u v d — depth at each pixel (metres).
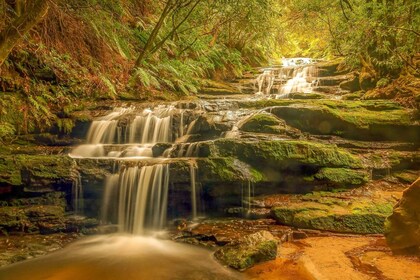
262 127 7.41
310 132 7.47
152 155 7.08
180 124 8.05
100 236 5.82
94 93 9.27
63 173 6.02
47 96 8.26
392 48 9.10
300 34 17.72
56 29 9.13
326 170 6.33
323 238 5.10
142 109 8.64
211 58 13.53
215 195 6.20
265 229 5.41
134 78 10.11
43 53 8.61
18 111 7.62
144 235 5.89
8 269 4.43
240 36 15.47
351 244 4.81
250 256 4.32
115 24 10.79
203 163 6.15
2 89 7.68
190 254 4.93
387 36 9.02
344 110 7.70
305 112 7.42
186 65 11.88
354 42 9.37
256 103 8.68
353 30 9.23
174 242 5.41
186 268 4.46
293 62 18.66
